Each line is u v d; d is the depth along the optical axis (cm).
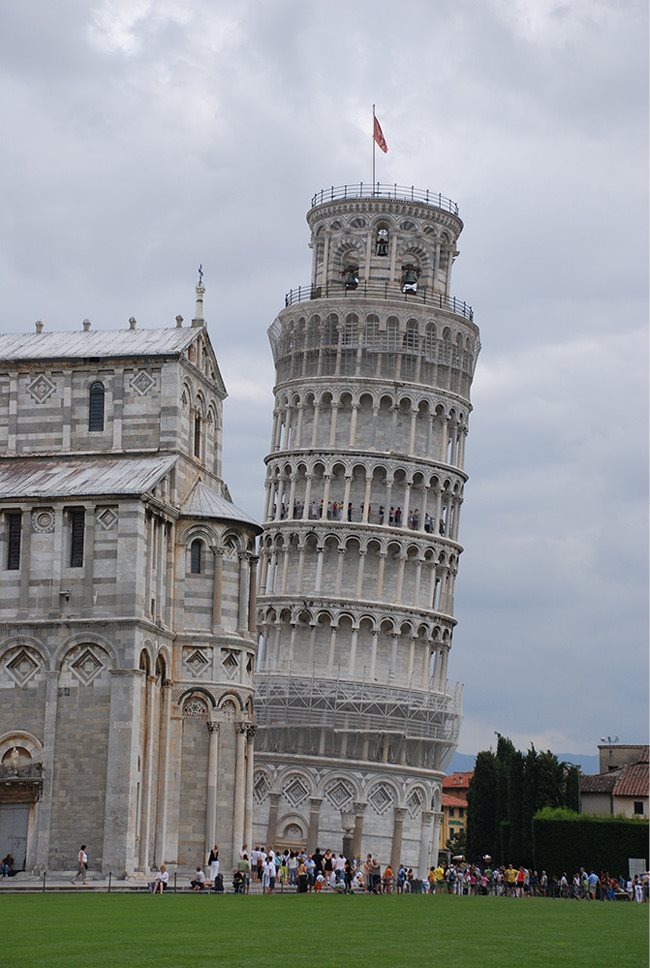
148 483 10775
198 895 9469
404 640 17925
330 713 17312
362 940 5734
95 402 11638
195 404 11944
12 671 10562
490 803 18450
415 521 18162
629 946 5756
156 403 11512
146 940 5512
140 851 10512
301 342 18588
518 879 14112
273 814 17238
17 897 8756
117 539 10575
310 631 17750
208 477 12138
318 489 18125
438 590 18338
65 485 10900
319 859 12181
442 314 18475
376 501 18112
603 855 15562
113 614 10488
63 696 10462
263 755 17338
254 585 11819
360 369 18250
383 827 17388
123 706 10356
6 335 12181
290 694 17425
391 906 8612
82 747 10375
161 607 11012
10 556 10738
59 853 10275
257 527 11669
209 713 11238
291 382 18525
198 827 11131
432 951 5325
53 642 10531
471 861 18400
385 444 18138
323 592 17838
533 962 4997
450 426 18625
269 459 18625
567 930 6662
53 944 5334
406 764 17625
